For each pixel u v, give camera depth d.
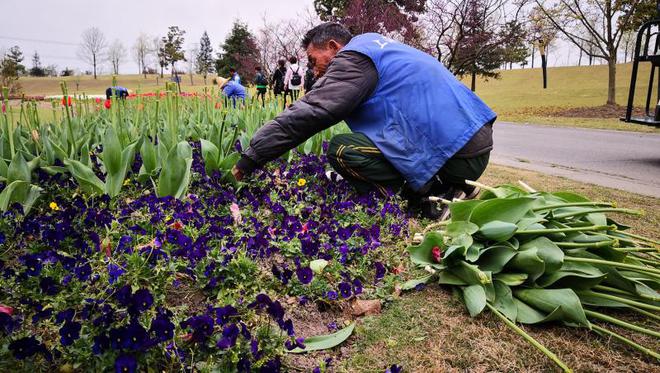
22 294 1.84
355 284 2.16
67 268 1.91
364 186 3.48
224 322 1.66
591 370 1.76
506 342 1.92
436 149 3.14
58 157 3.21
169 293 2.08
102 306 1.72
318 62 3.56
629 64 52.78
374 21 11.83
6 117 2.98
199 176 3.28
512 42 11.42
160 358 1.59
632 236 2.37
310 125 3.04
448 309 2.16
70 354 1.55
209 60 75.25
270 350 1.64
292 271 2.26
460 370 1.75
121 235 2.29
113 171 2.83
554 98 30.48
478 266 2.23
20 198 2.65
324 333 1.98
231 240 2.35
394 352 1.84
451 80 3.27
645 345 1.93
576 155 8.44
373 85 3.16
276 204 2.88
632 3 20.69
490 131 3.36
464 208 2.40
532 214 2.31
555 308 1.97
